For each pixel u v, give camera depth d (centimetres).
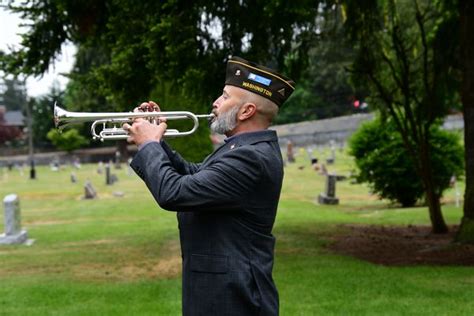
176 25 904
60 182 3709
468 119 989
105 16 1072
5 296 753
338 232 1295
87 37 1115
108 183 3328
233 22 952
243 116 285
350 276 802
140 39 1006
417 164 1264
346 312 632
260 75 285
